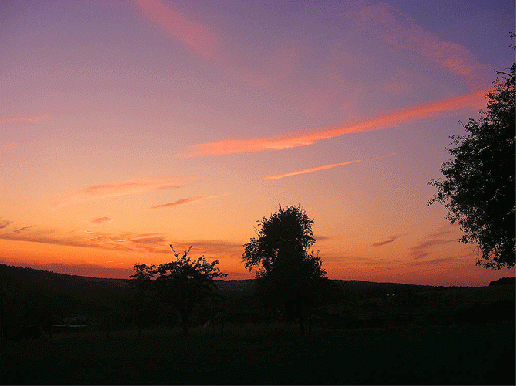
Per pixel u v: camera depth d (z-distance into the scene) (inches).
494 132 1259.8
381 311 2637.8
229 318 2623.0
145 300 2469.2
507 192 1229.1
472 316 1941.4
